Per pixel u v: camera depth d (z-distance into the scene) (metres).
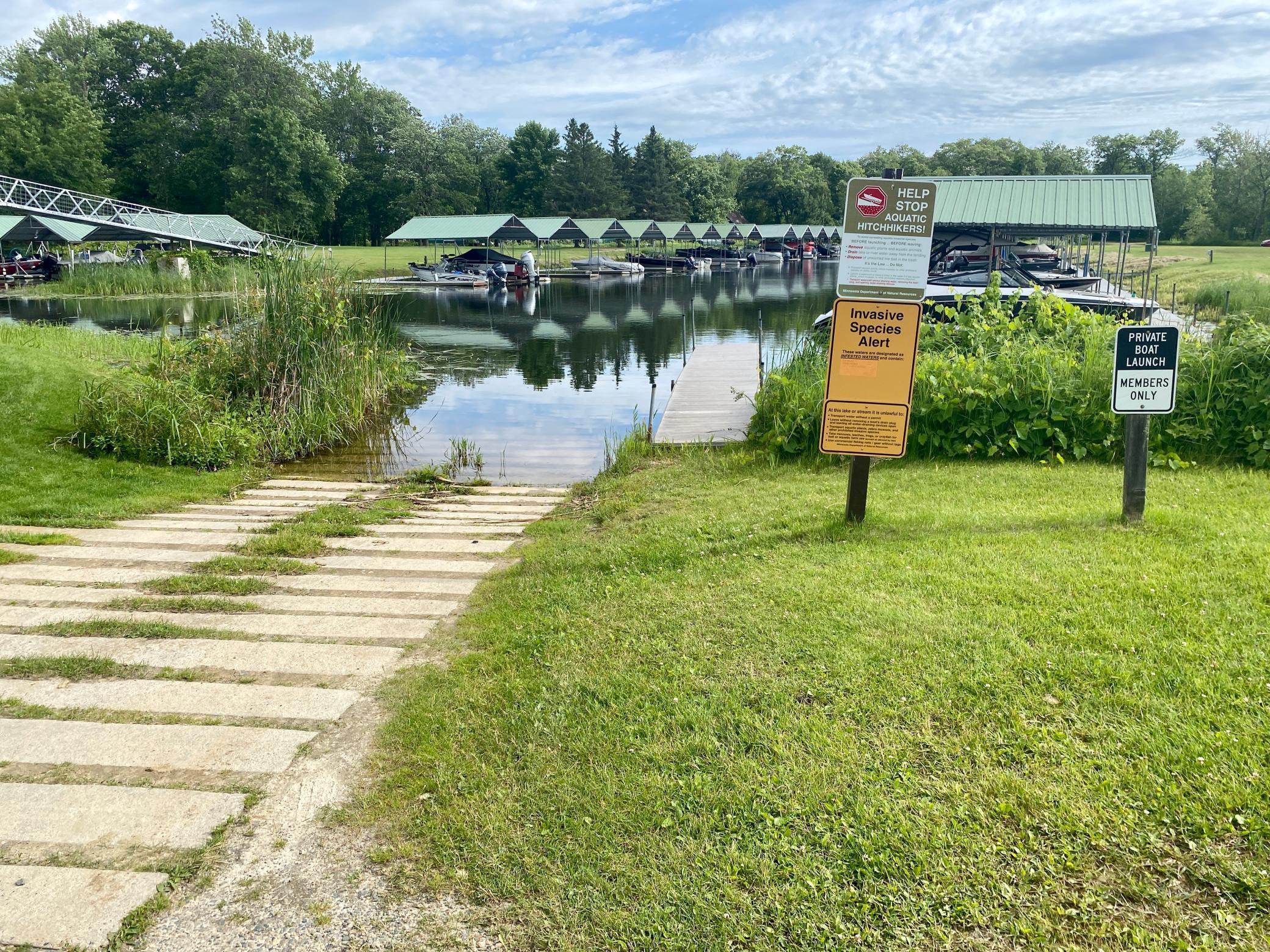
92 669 4.20
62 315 25.80
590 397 14.51
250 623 4.80
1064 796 2.83
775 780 3.02
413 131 85.50
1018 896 2.47
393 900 2.63
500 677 3.99
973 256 16.91
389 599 5.19
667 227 62.31
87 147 68.94
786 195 110.44
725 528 5.89
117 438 9.23
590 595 4.92
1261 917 2.34
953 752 3.11
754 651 3.96
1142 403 5.26
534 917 2.53
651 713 3.53
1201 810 2.71
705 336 23.06
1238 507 5.74
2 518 6.99
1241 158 82.75
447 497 8.42
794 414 8.52
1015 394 7.82
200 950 2.45
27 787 3.22
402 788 3.19
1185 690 3.37
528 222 51.97
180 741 3.54
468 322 26.56
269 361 11.91
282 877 2.74
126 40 83.12
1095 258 43.91
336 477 9.51
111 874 2.76
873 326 5.35
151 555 6.09
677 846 2.76
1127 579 4.43
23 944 2.47
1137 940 2.29
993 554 4.92
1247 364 7.51
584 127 89.81
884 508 6.12
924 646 3.86
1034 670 3.59
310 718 3.73
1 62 75.75
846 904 2.49
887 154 127.69
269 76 78.44
